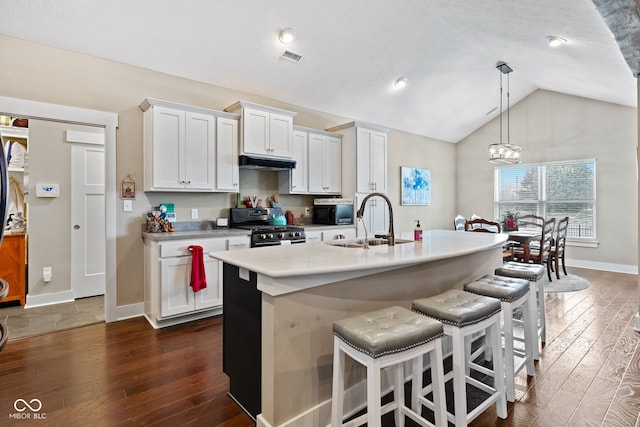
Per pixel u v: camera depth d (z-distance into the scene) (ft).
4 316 11.36
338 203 14.83
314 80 13.99
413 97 17.19
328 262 5.79
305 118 15.96
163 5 9.29
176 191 11.57
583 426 5.80
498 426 5.83
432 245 8.11
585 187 18.81
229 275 6.72
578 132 18.95
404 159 20.76
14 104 9.22
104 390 6.86
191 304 10.57
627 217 17.52
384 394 6.79
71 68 10.08
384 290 6.76
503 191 22.07
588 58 11.64
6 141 13.15
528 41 11.82
